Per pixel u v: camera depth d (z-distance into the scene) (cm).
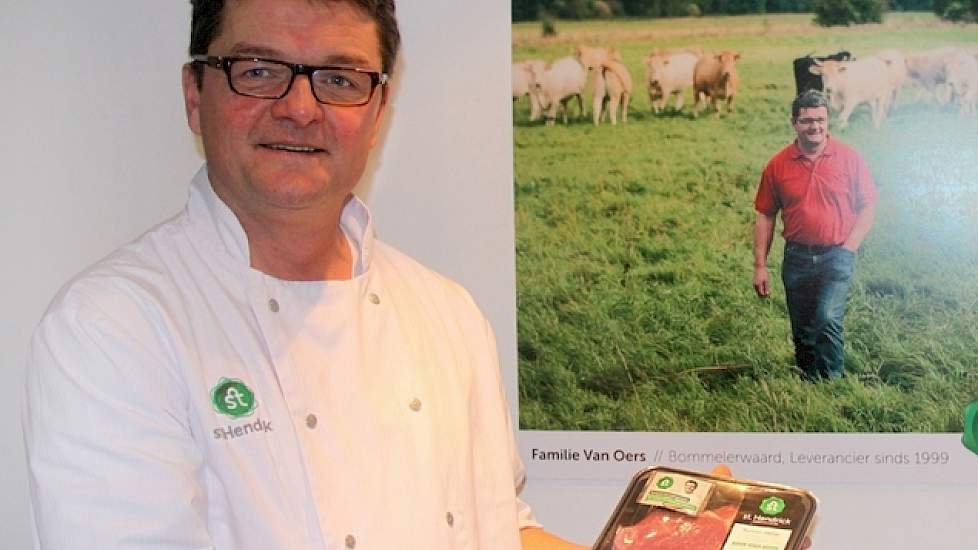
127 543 93
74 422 96
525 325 168
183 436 99
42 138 171
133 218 172
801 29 160
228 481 100
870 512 162
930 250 158
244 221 113
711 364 163
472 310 132
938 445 159
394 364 115
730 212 162
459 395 120
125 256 108
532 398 167
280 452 104
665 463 165
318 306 112
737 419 163
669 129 163
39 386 98
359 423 109
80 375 97
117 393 97
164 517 95
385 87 116
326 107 106
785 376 162
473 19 168
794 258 161
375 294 119
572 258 166
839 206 160
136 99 171
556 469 167
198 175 117
